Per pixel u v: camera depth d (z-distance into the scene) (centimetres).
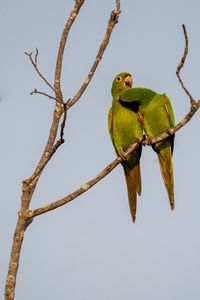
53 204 784
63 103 747
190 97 873
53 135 825
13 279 726
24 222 761
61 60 891
